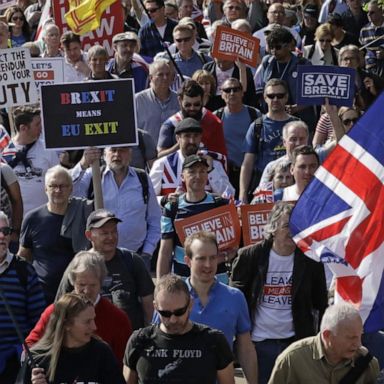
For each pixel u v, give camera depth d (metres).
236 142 43.25
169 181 37.44
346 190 26.22
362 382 24.88
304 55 53.09
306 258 28.86
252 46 46.38
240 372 33.66
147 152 40.44
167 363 25.12
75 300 24.64
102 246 29.70
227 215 31.92
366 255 26.17
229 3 55.56
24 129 38.22
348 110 40.16
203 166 32.38
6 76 36.62
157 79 43.75
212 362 25.14
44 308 29.52
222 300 27.62
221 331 25.97
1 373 28.81
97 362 24.81
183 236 31.83
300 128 36.16
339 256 26.28
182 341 25.12
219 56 46.34
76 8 49.94
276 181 35.16
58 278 32.78
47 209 33.06
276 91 40.44
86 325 24.55
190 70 49.81
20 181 38.25
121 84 33.81
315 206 26.44
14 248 36.50
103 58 46.22
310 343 25.02
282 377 25.02
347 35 54.19
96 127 33.88
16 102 36.78
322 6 61.59
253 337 29.20
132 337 25.38
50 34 50.41
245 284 29.14
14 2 63.19
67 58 49.19
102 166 36.12
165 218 32.53
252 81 46.91
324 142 41.69
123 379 25.03
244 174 41.09
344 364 24.80
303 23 56.34
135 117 33.88
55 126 33.94
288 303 29.03
